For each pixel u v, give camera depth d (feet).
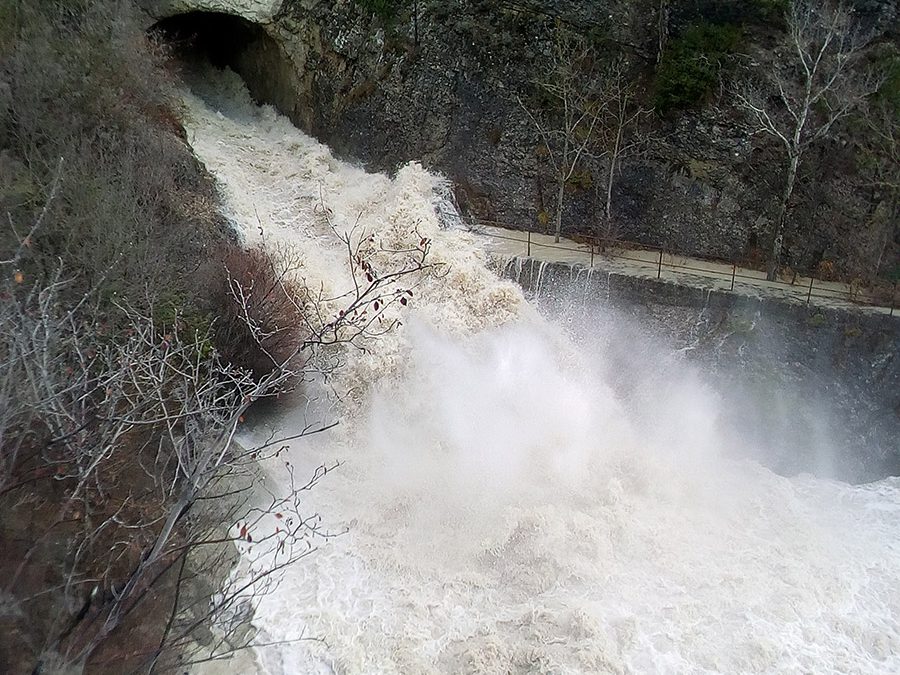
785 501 46.62
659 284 54.44
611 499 44.75
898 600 38.37
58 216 42.29
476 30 67.05
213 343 44.70
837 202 58.29
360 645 35.40
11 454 26.73
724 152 60.23
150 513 33.32
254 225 63.41
